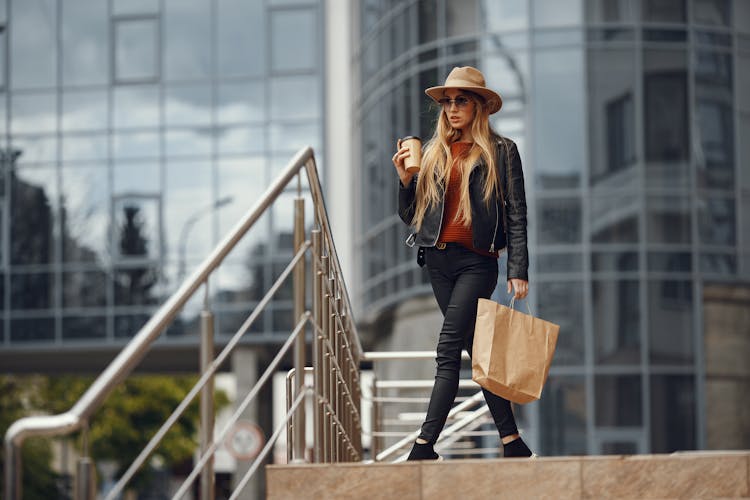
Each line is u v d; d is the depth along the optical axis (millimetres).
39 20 36219
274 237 34781
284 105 35188
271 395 40062
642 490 6082
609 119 27047
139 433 45594
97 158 35719
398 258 29938
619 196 26906
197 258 35125
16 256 35719
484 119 7391
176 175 35469
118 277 35312
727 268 27328
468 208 7234
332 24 35219
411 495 6086
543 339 7133
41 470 41031
